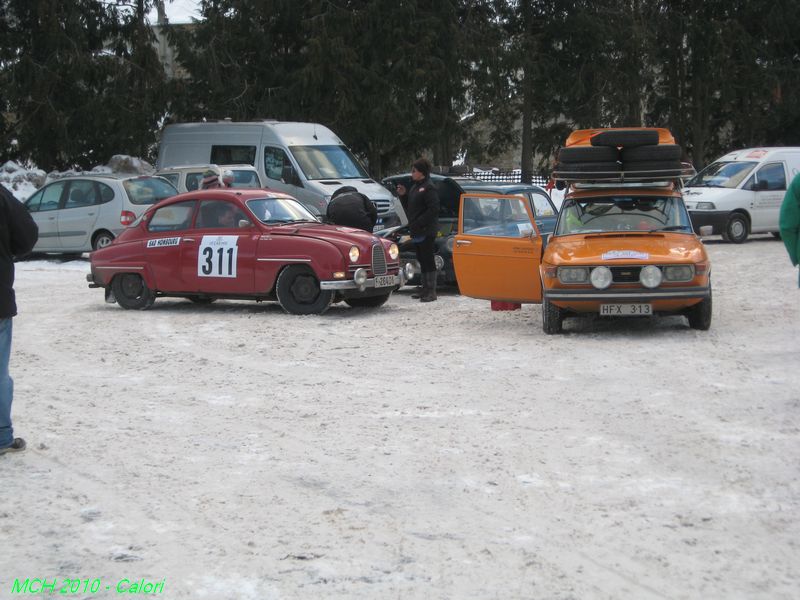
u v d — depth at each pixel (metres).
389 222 22.95
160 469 6.83
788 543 5.26
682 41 43.94
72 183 23.58
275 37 38.41
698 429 7.52
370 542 5.40
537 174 44.84
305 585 4.85
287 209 15.28
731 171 25.88
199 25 36.84
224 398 9.01
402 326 13.18
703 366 9.77
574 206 12.76
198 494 6.28
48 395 9.23
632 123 43.53
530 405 8.44
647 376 9.41
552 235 12.60
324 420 8.10
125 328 13.48
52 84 33.75
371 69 35.84
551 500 6.02
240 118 36.28
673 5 44.38
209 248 14.77
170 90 35.25
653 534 5.42
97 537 5.55
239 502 6.11
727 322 12.49
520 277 12.62
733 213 25.05
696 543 5.28
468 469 6.68
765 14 43.25
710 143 47.62
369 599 4.68
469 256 12.94
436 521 5.71
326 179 23.52
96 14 35.34
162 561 5.18
